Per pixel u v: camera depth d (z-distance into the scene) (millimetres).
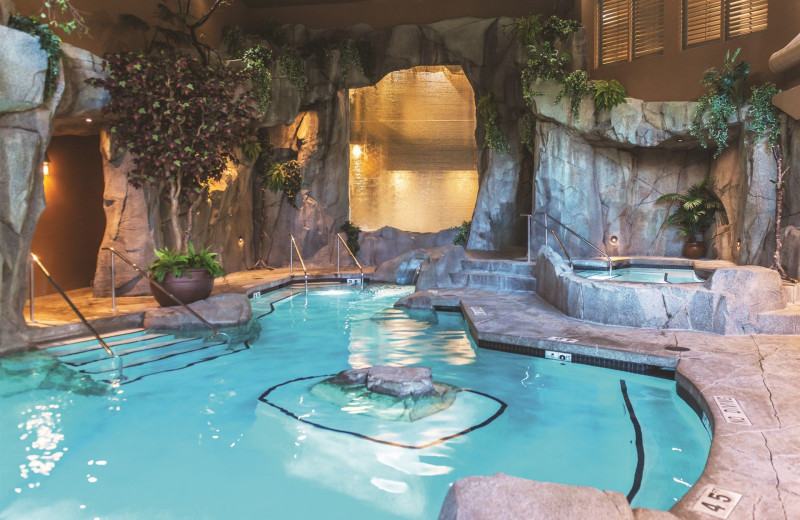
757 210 11805
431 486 4086
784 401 4879
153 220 11102
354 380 6434
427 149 19109
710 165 14383
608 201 14984
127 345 8070
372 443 4824
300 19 17391
